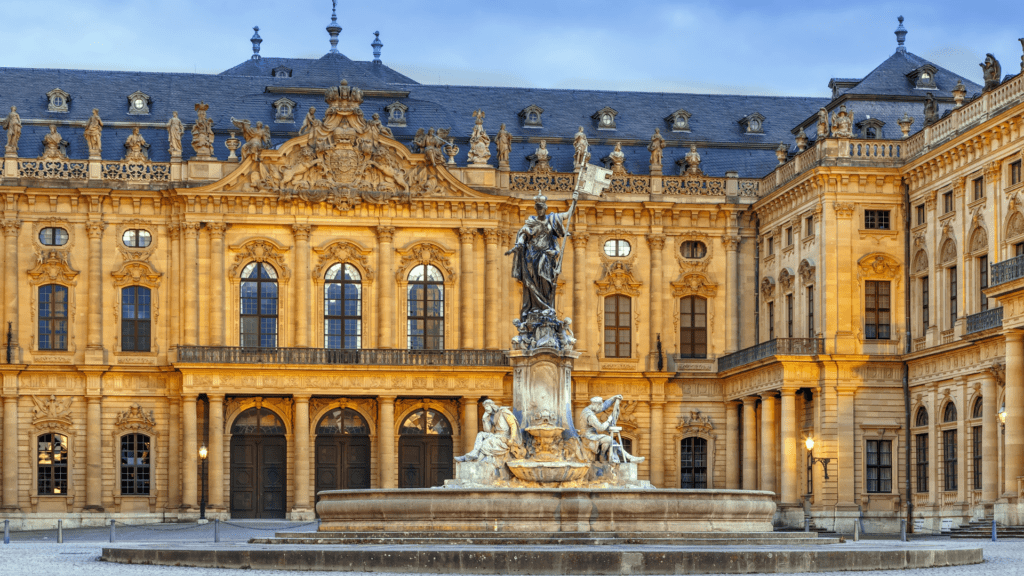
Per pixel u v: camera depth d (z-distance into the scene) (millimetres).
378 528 48406
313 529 77688
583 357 94875
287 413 91438
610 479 53781
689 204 96188
